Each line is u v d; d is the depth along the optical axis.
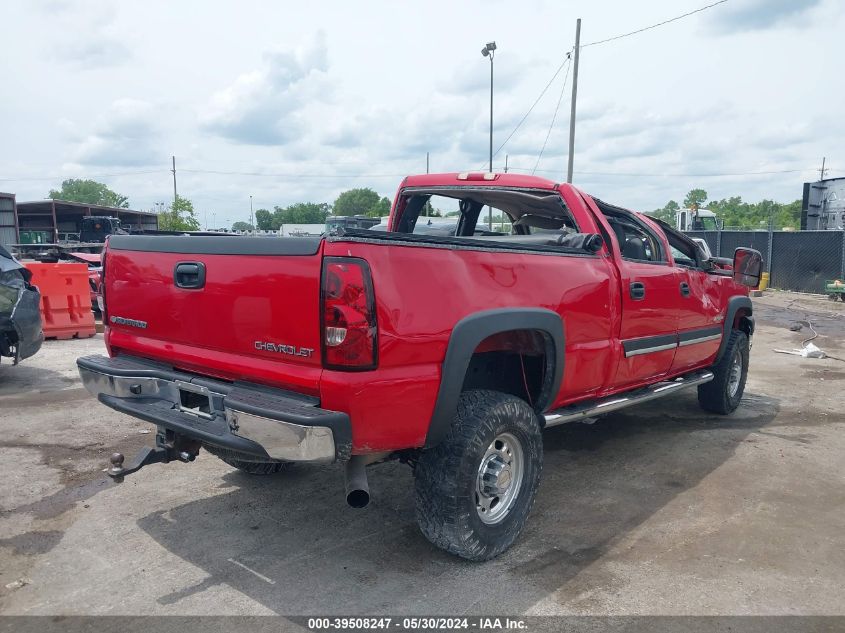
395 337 2.94
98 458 5.07
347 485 3.03
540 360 4.05
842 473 4.89
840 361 9.45
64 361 8.85
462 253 3.29
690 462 5.12
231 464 4.45
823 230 20.17
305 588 3.26
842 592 3.25
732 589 3.27
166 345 3.62
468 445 3.28
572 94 21.91
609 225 4.54
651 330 4.84
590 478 4.78
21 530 3.86
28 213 35.25
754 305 16.89
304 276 2.91
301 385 2.96
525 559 3.57
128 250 3.80
